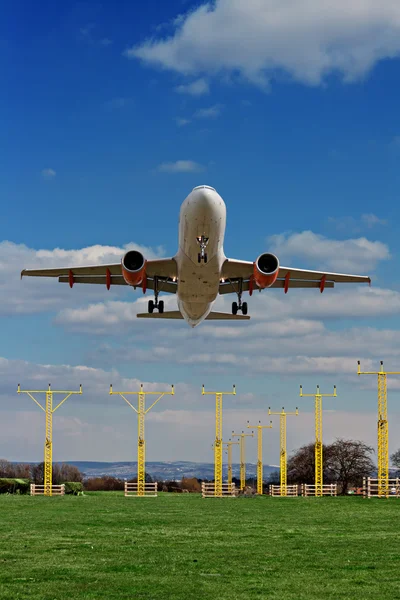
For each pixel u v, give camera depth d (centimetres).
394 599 2714
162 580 3081
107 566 3422
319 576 3184
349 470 19888
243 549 4044
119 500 10012
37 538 4553
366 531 5094
